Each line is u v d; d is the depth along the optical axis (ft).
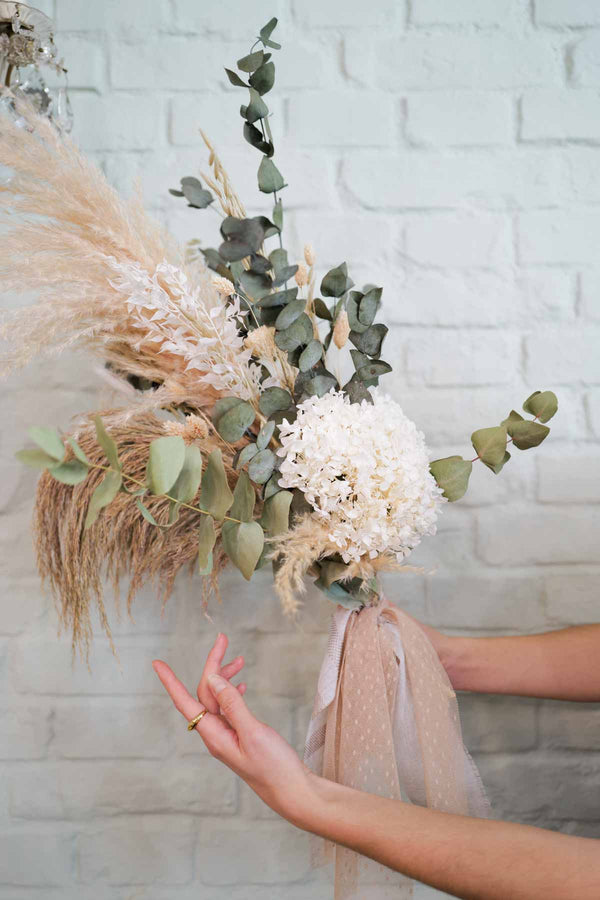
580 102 3.40
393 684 2.67
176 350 2.29
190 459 2.07
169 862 3.51
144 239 2.53
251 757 2.30
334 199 3.41
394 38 3.40
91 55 3.38
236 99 3.39
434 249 3.42
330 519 2.28
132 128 3.39
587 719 3.49
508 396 3.44
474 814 2.85
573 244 3.42
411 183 3.41
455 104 3.40
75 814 3.51
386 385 3.44
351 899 2.69
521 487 3.47
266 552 2.46
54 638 3.48
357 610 2.69
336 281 2.52
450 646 3.15
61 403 3.41
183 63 3.38
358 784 2.50
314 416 2.28
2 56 2.88
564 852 1.98
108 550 2.90
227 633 3.47
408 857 2.11
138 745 3.50
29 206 2.50
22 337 2.45
